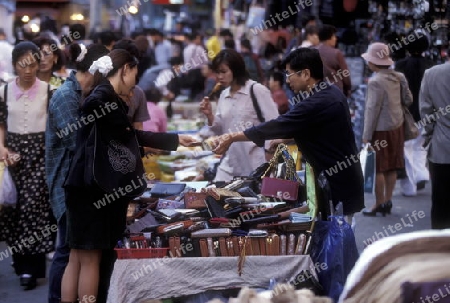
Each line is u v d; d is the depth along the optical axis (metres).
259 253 8.15
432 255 3.87
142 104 11.58
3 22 31.98
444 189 11.70
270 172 9.88
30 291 11.07
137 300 7.88
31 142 10.93
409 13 20.72
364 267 3.93
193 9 49.78
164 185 10.03
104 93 8.23
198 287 7.95
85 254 8.61
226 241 8.09
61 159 9.41
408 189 16.91
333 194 8.93
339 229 8.18
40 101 10.96
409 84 17.00
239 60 11.42
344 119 8.92
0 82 15.83
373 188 14.89
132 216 9.10
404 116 14.91
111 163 8.27
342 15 22.03
